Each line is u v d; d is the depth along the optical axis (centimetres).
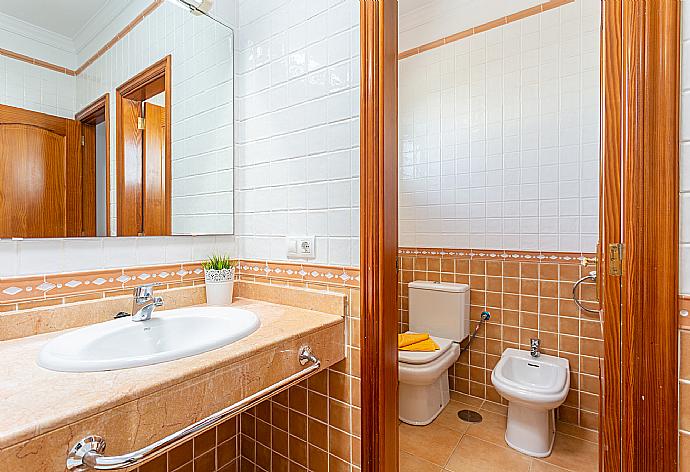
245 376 94
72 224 118
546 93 224
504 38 238
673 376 85
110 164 128
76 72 120
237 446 165
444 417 228
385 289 125
